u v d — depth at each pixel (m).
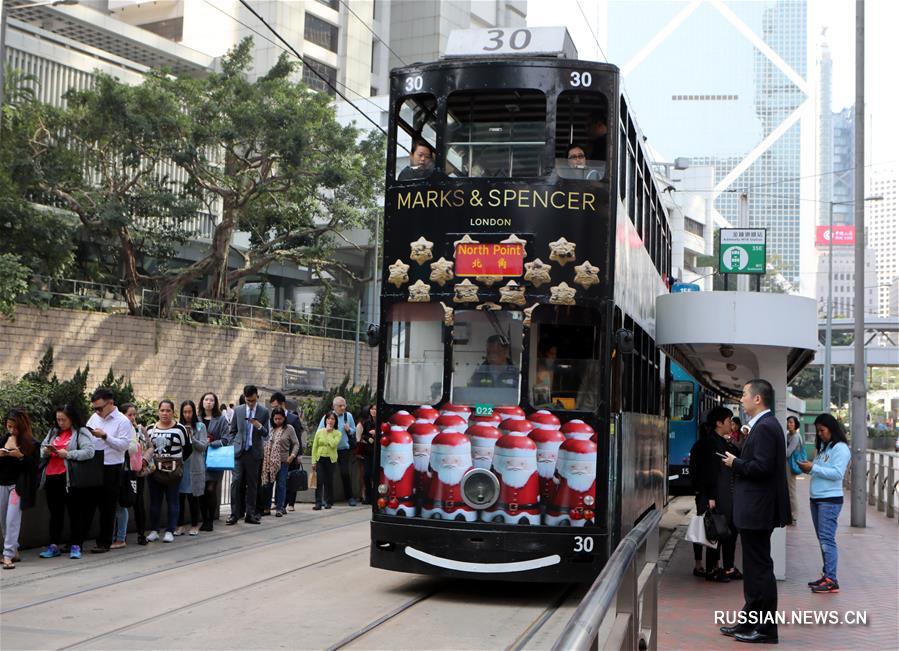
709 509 11.62
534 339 10.34
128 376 37.66
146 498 15.07
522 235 10.44
